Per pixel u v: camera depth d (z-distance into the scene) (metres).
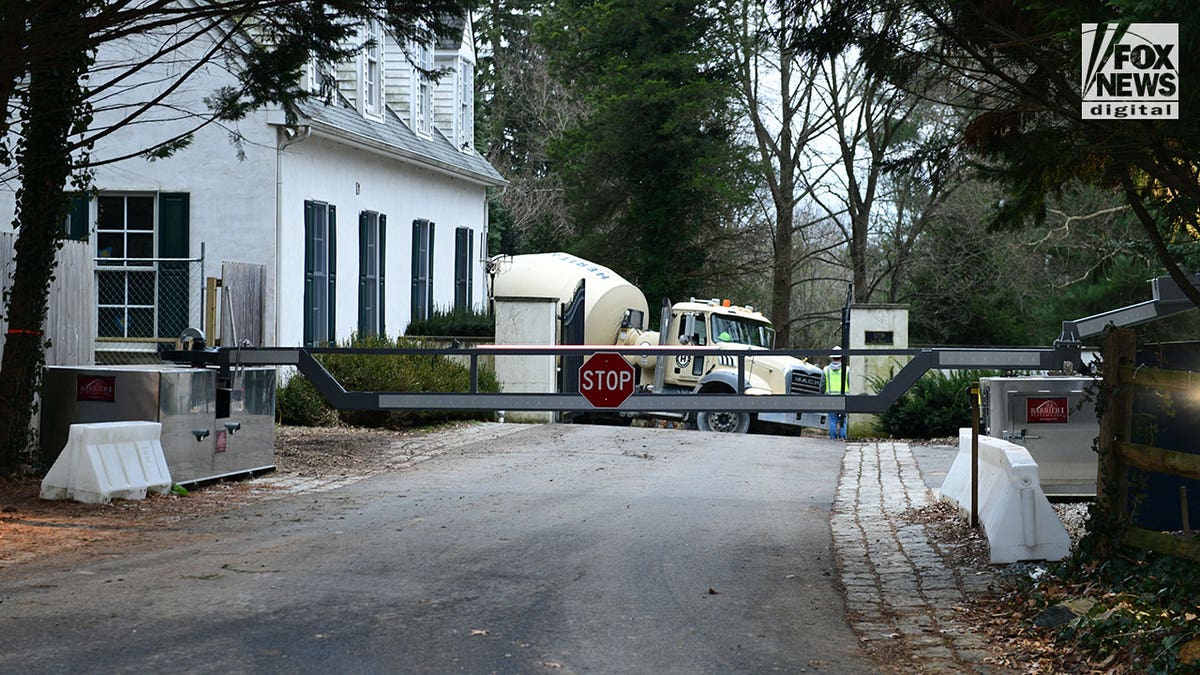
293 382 26.19
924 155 11.26
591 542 12.84
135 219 26.55
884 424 29.67
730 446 25.27
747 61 47.16
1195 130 8.70
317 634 8.51
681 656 8.22
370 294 32.06
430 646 8.24
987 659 8.45
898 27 10.80
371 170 31.83
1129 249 36.03
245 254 26.27
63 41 13.27
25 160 16.41
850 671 8.05
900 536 13.77
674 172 46.69
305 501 15.84
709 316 32.88
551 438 25.72
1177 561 9.80
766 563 11.94
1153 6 7.52
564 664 7.90
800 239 60.53
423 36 16.44
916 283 54.38
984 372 29.70
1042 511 11.91
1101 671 8.10
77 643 8.17
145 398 15.95
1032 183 10.82
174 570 10.85
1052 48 9.87
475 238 40.91
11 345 16.27
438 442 24.30
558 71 51.84
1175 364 11.39
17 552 11.73
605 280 36.34
